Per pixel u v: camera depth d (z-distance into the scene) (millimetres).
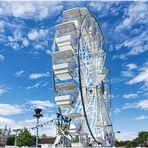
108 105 44656
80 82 32344
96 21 42531
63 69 34281
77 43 34062
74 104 34781
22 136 79688
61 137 34062
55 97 34125
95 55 39375
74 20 38156
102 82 39562
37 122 35312
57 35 37000
